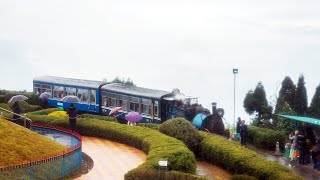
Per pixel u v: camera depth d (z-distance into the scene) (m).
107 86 45.44
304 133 31.19
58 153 23.83
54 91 50.25
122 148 31.80
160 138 29.25
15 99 36.00
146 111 40.81
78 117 39.22
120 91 43.38
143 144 30.20
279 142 32.84
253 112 43.22
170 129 31.22
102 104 45.53
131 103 42.34
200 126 36.06
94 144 33.16
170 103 39.34
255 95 43.31
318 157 27.17
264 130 34.41
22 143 23.14
